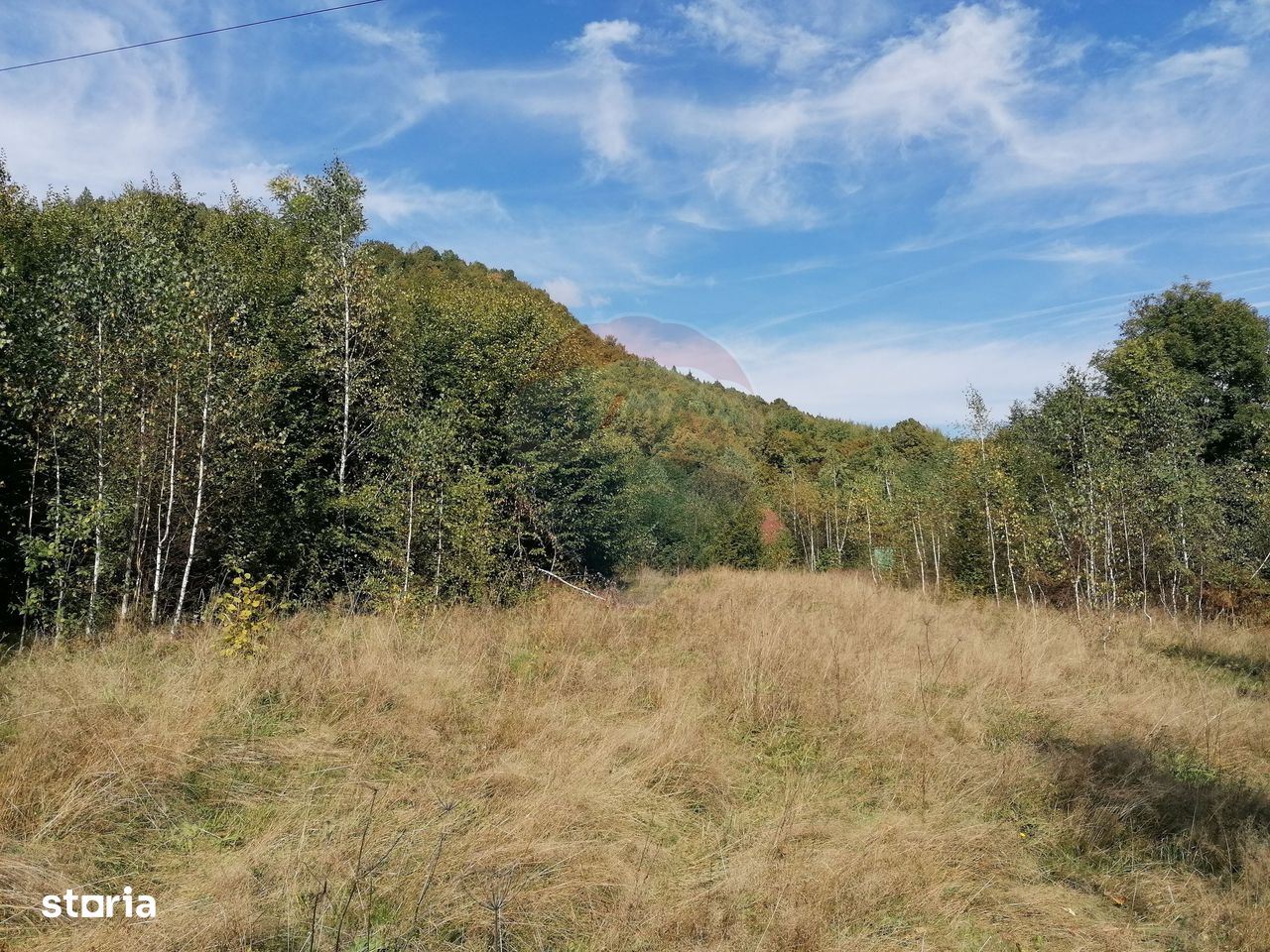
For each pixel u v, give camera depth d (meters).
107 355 9.38
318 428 14.39
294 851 3.53
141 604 9.30
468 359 15.70
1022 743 5.85
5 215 12.62
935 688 7.43
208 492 10.43
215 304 10.29
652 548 23.92
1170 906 3.71
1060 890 3.85
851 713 6.20
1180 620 13.91
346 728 5.18
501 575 11.49
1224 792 5.04
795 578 20.19
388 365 14.68
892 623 11.27
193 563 11.08
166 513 10.10
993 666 8.12
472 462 13.49
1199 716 6.75
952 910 3.53
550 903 3.27
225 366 10.42
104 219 11.09
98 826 3.65
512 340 16.50
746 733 5.88
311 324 14.02
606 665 7.63
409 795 4.25
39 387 9.62
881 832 4.19
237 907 2.99
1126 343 18.64
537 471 15.50
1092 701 7.36
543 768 4.70
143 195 15.47
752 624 9.78
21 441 10.22
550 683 6.62
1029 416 20.50
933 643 9.52
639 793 4.50
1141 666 9.09
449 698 5.99
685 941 3.11
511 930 3.07
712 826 4.32
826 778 5.12
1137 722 6.57
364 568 12.55
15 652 7.60
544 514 15.77
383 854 3.52
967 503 18.06
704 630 9.82
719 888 3.54
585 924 3.21
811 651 8.02
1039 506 16.84
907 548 22.06
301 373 13.77
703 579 20.20
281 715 5.36
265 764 4.53
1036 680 7.81
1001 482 16.56
